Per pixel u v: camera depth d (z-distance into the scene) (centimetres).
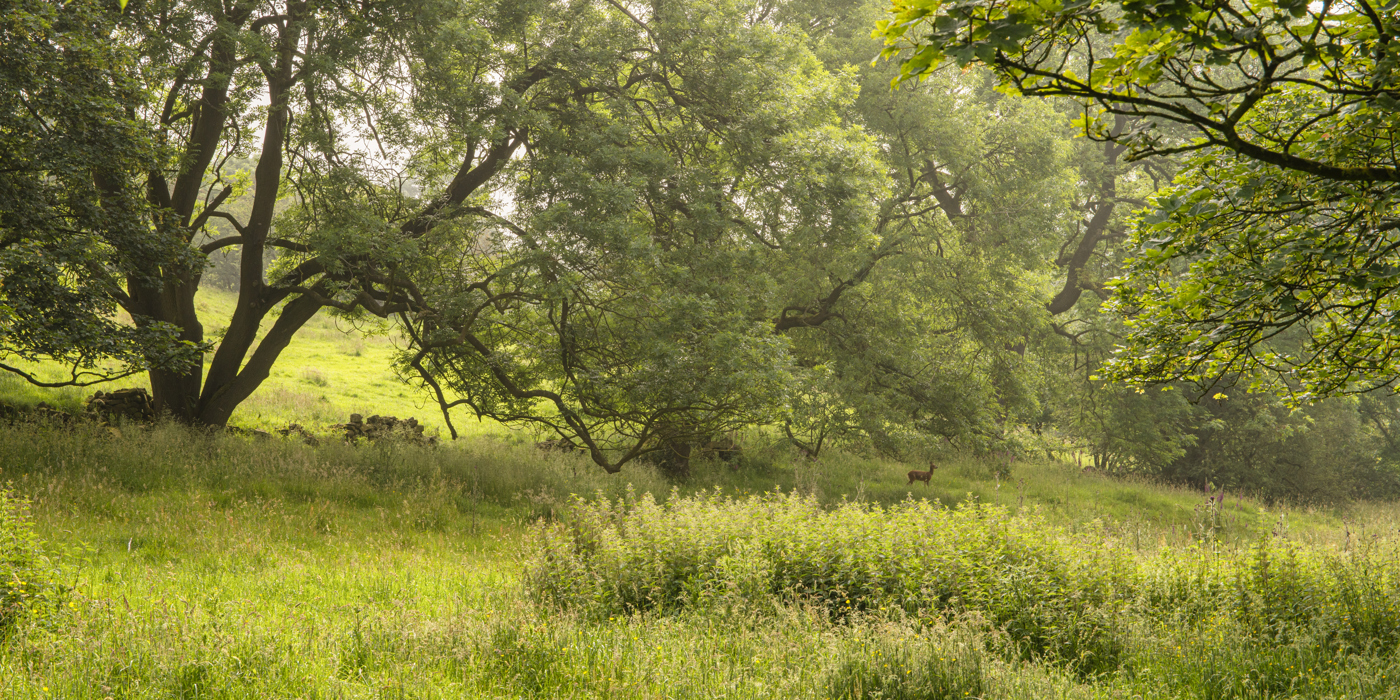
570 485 1584
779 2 2481
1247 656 640
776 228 1802
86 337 1162
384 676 495
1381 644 696
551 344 1538
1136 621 691
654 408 1441
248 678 481
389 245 1343
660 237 1623
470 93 1407
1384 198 465
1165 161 2673
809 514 899
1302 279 537
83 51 1159
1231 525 1844
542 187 1468
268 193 1540
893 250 2086
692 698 497
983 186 2145
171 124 1525
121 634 534
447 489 1433
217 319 3550
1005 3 337
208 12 1333
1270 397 2831
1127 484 2519
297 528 1100
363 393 2705
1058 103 2745
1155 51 367
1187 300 596
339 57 1374
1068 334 2766
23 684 434
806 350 2131
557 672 533
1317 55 359
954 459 2353
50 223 1160
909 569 745
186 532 1002
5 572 570
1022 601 711
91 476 1145
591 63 1528
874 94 2159
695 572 762
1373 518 2327
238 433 1744
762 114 1596
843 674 529
